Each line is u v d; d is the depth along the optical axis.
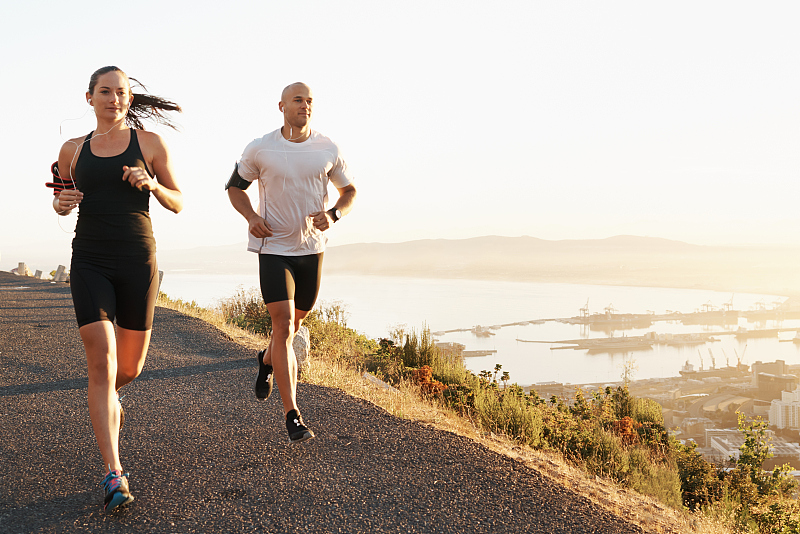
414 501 2.85
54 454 3.46
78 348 7.30
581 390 12.44
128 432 3.89
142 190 3.03
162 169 3.08
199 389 5.22
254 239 3.65
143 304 3.02
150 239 3.05
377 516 2.67
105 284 2.89
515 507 2.86
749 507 7.38
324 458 3.41
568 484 3.66
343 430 3.96
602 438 6.86
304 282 3.75
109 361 2.79
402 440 3.80
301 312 3.87
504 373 10.21
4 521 2.55
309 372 5.93
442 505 2.83
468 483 3.12
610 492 4.03
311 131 3.67
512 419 6.48
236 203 3.60
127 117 3.36
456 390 8.02
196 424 4.09
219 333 8.72
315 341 9.50
